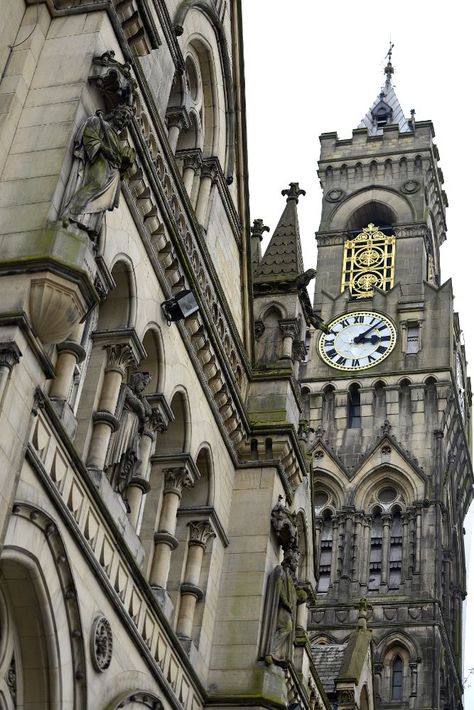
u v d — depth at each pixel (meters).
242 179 46.06
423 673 85.31
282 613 40.09
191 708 36.56
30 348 26.70
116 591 31.50
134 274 34.19
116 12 33.03
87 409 31.77
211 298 40.66
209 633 38.78
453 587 99.38
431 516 92.94
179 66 38.56
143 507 36.12
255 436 43.12
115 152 30.03
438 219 119.38
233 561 40.53
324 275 110.06
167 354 36.50
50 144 29.70
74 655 28.56
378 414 99.00
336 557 91.31
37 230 28.22
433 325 103.50
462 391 108.94
